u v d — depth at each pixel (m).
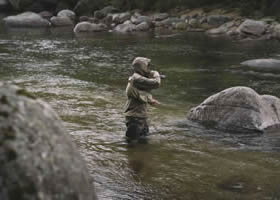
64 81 14.68
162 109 11.30
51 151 2.65
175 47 22.97
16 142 2.55
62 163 2.68
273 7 30.11
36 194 2.50
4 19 37.62
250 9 30.50
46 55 20.52
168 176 6.92
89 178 2.92
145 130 9.01
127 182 6.65
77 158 2.84
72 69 17.02
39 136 2.64
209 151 8.17
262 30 25.69
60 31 31.89
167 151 8.12
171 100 12.38
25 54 20.75
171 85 14.39
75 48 22.92
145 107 8.89
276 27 25.61
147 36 27.98
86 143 8.47
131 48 22.78
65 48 22.92
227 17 30.08
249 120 9.64
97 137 8.86
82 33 30.55
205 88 13.95
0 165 2.48
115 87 13.91
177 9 35.72
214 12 32.50
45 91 13.07
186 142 8.70
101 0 41.84
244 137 9.09
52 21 36.59
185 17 33.03
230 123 9.73
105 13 39.28
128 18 35.72
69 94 12.74
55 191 2.58
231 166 7.40
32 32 30.91
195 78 15.48
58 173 2.63
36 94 12.63
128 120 8.82
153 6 37.84
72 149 2.84
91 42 25.39
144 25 31.39
